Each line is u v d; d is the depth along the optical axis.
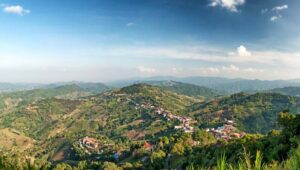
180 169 80.44
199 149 94.06
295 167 3.85
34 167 4.52
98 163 125.00
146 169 109.50
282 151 38.16
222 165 3.76
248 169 3.77
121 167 117.62
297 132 47.59
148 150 146.38
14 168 4.43
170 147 129.12
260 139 56.97
